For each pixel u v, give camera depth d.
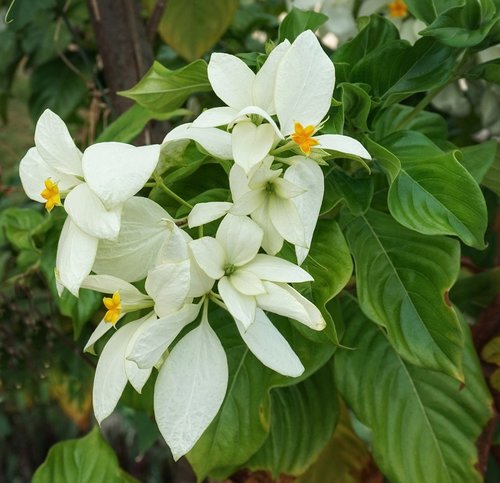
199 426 0.29
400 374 0.42
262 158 0.29
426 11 0.40
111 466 0.48
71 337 0.64
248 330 0.30
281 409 0.44
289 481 0.43
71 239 0.29
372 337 0.42
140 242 0.30
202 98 0.64
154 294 0.28
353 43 0.39
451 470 0.41
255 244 0.29
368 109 0.36
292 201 0.30
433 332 0.37
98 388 0.30
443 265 0.37
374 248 0.39
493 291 0.48
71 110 0.70
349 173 0.39
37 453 1.31
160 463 1.26
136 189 0.28
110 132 0.46
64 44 0.68
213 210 0.30
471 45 0.37
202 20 0.62
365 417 0.41
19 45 0.72
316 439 0.44
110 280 0.30
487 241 0.57
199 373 0.30
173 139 0.31
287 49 0.31
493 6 0.37
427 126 0.45
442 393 0.41
